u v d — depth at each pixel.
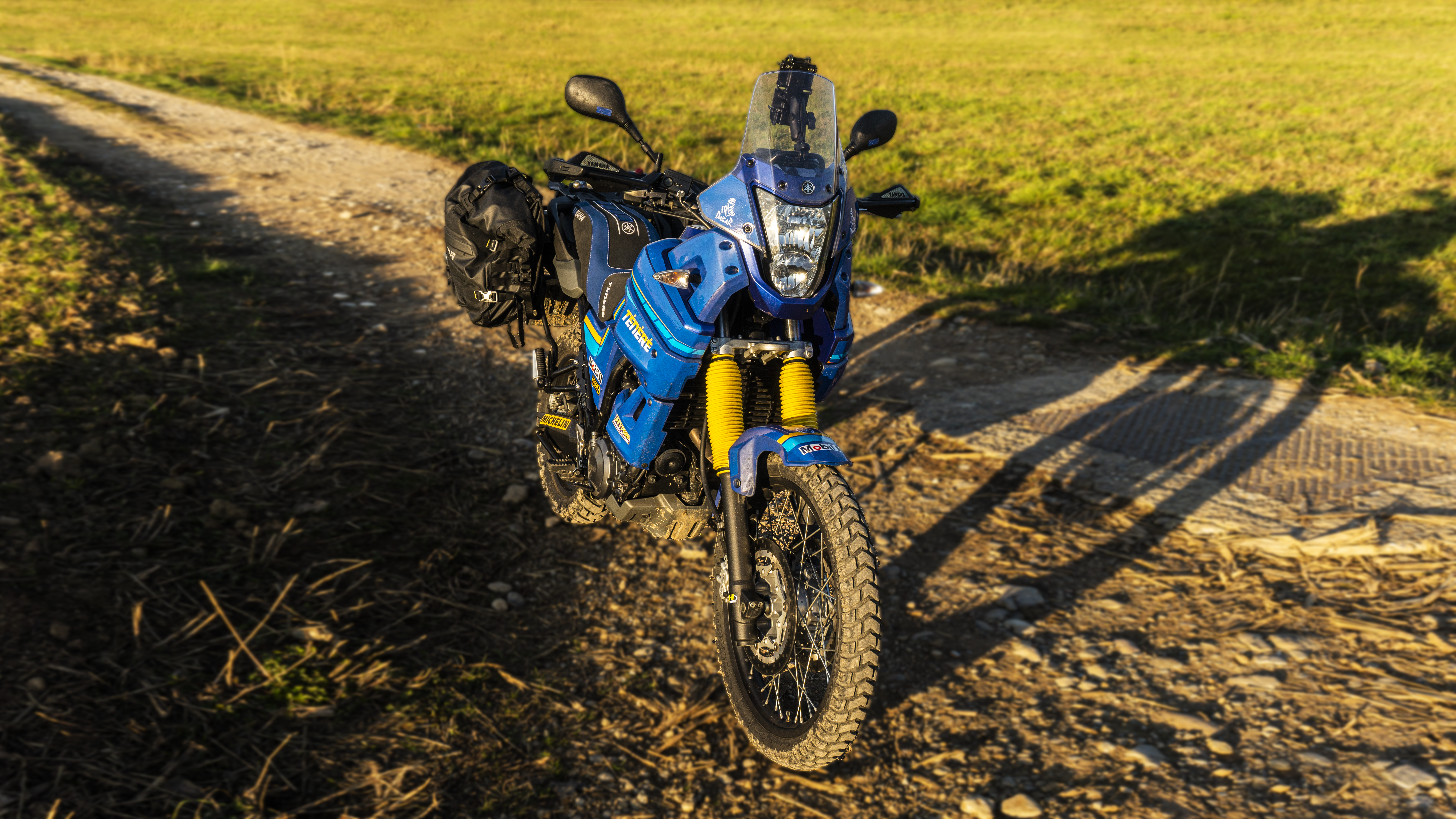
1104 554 4.03
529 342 6.02
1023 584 3.80
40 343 4.78
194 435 4.23
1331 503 4.33
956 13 48.38
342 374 5.22
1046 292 7.79
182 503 3.70
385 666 3.04
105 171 9.94
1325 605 3.62
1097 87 26.05
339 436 4.46
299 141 12.98
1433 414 5.35
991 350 6.46
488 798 2.66
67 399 4.29
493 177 3.87
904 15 47.84
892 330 6.87
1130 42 38.56
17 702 2.63
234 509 3.69
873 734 3.01
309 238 8.02
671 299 2.85
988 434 5.13
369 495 4.04
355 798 2.58
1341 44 37.34
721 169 13.83
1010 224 11.99
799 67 2.81
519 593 3.63
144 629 3.01
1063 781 2.80
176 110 15.09
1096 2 51.19
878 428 5.23
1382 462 4.74
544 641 3.37
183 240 7.56
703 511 3.20
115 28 33.72
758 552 2.84
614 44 36.34
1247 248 10.92
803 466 2.55
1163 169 15.49
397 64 26.94
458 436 4.77
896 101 22.70
